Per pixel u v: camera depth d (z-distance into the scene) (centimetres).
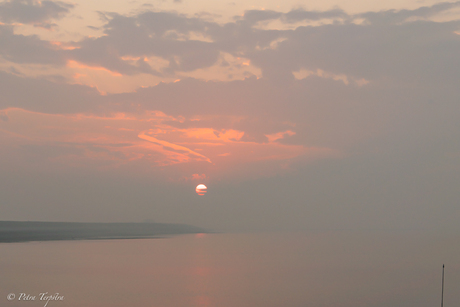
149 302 5200
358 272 8400
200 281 6906
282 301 5450
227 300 5450
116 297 5425
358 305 5325
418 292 6278
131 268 8338
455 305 5503
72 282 6419
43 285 6056
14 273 7162
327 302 5447
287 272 8256
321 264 9788
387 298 5788
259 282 6912
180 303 5194
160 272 7894
